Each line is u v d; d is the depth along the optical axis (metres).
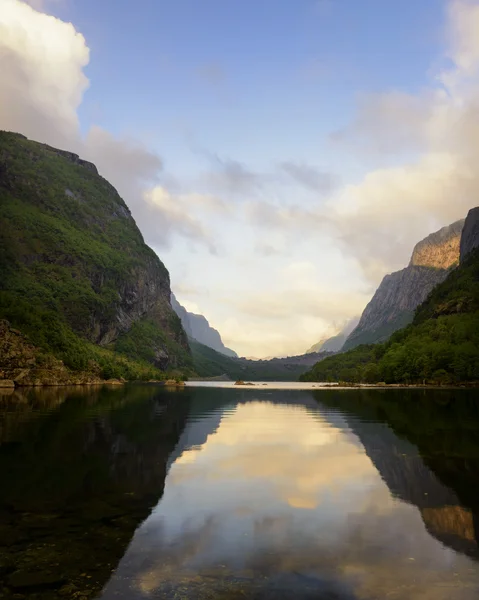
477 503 14.95
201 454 23.61
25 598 8.60
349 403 66.25
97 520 13.02
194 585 9.19
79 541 11.41
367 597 8.77
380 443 27.64
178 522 12.94
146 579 9.43
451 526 12.76
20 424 35.06
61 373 133.38
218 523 12.92
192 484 17.30
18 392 86.06
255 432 32.81
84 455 22.69
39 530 12.12
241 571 9.86
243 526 12.70
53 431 31.25
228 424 37.78
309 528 12.57
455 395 90.25
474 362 159.38
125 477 18.19
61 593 8.80
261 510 14.15
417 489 16.70
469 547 11.23
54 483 17.02
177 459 22.12
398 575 9.73
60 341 152.88
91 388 116.94
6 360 116.62
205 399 76.62
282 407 57.91
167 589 9.02
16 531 12.05
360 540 11.72
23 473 18.48
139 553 10.73
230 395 92.38
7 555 10.52
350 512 14.02
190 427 35.41
